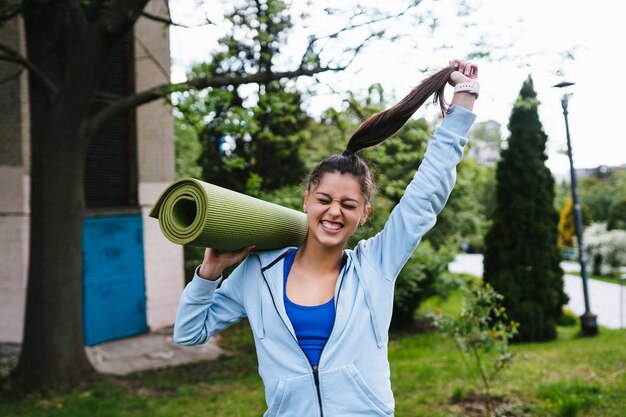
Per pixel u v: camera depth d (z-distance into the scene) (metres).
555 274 8.16
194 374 6.38
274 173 9.16
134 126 8.20
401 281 8.48
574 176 8.35
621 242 17.16
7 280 7.09
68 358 5.57
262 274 1.80
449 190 1.80
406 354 6.98
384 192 6.55
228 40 5.59
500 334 4.53
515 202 8.13
